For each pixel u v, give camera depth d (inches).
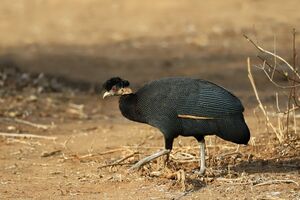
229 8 1110.4
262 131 535.5
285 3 1115.9
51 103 677.9
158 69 864.3
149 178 434.9
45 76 807.1
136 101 424.2
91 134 567.5
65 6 1171.3
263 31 1003.9
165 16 1102.4
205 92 414.3
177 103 414.6
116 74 836.0
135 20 1095.0
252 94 714.8
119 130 578.9
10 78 773.3
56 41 996.6
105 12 1137.4
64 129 588.4
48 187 433.4
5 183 444.1
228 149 491.5
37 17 1121.4
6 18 1114.1
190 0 1152.2
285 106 642.2
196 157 470.3
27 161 495.2
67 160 492.4
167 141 422.9
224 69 848.3
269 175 436.1
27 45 968.9
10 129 581.6
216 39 987.9
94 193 418.6
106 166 465.4
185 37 1006.4
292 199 396.8
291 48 908.0
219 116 411.5
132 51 948.0
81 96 722.2
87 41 999.0
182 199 401.4
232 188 414.9
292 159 470.0
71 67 857.5
